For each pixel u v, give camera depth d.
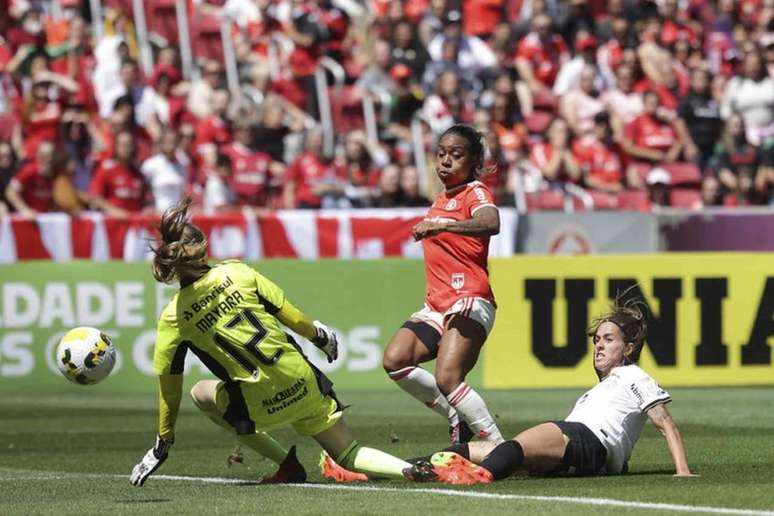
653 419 28.11
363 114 77.00
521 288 57.94
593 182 74.75
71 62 74.06
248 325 26.73
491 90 77.31
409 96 76.62
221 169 68.62
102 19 79.94
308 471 31.03
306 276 58.62
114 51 74.81
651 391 28.08
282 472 28.16
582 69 78.94
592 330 29.12
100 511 23.80
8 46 75.06
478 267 30.50
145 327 58.41
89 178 71.38
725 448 35.94
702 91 79.12
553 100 78.44
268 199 70.31
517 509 22.72
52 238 60.56
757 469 29.98
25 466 34.47
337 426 27.80
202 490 27.06
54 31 77.00
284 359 26.94
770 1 87.56
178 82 75.12
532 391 57.09
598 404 28.06
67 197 65.19
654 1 83.94
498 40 81.38
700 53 85.12
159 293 58.50
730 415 47.25
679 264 58.53
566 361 58.28
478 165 30.80
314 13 78.44
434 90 77.62
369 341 59.06
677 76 82.88
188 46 80.31
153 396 57.38
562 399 53.59
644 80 80.44
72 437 42.44
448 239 30.50
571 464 27.47
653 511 22.39
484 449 27.80
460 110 75.06
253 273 27.14
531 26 83.00
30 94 70.62
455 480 26.58
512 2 88.00
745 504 23.27
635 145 77.38
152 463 26.64
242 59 80.25
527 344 58.00
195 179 69.31
